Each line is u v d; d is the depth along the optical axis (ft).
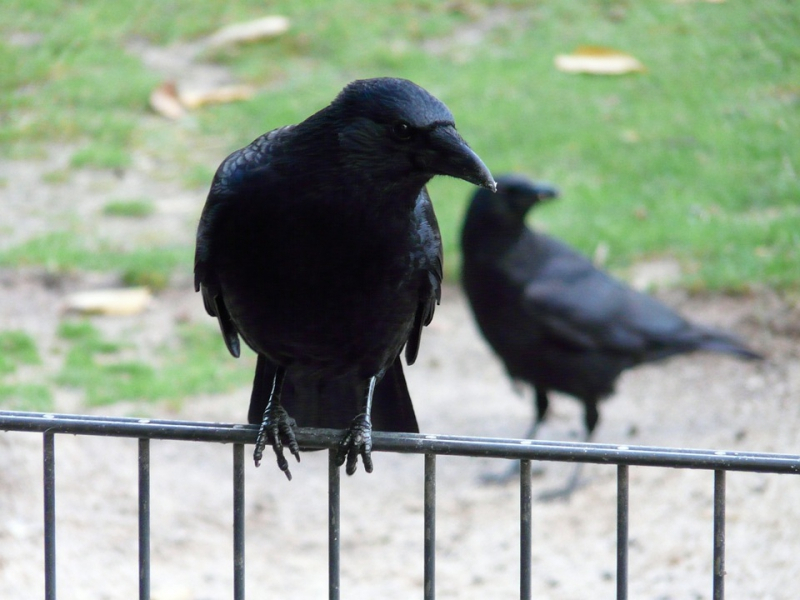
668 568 28.02
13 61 61.87
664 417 35.96
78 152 54.08
